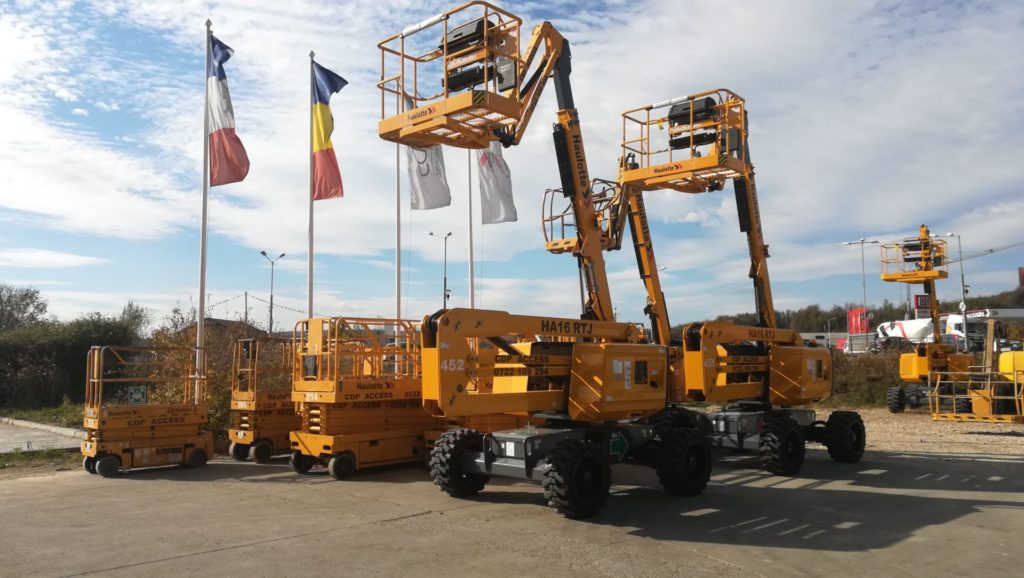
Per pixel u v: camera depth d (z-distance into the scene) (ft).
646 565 21.58
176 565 21.03
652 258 45.24
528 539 24.40
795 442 38.99
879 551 23.40
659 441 33.35
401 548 23.04
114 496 31.94
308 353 39.14
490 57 31.58
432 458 31.55
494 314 28.66
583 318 35.76
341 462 36.65
